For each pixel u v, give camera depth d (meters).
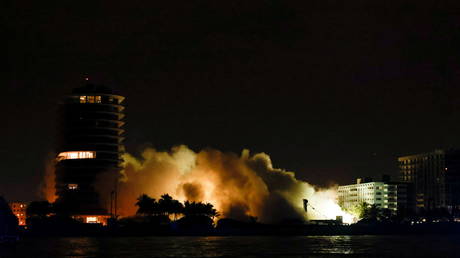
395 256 197.38
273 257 192.75
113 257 190.62
